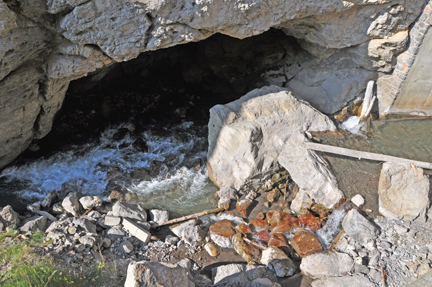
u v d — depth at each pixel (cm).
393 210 649
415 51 727
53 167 794
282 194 741
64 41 602
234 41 980
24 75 618
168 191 768
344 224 638
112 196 734
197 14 582
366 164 725
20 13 516
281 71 952
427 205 637
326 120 798
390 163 694
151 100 1003
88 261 554
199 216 707
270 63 962
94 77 947
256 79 1000
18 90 636
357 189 686
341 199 664
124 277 536
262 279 549
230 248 647
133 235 637
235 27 647
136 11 558
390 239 607
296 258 621
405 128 822
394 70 785
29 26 541
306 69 898
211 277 586
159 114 974
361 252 593
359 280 545
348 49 789
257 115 750
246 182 733
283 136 750
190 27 617
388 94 823
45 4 519
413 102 822
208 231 680
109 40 587
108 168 800
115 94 998
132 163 829
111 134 896
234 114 740
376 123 837
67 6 528
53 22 565
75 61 626
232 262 624
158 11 564
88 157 832
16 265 503
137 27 582
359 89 835
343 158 734
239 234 656
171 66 1095
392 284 538
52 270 509
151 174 798
